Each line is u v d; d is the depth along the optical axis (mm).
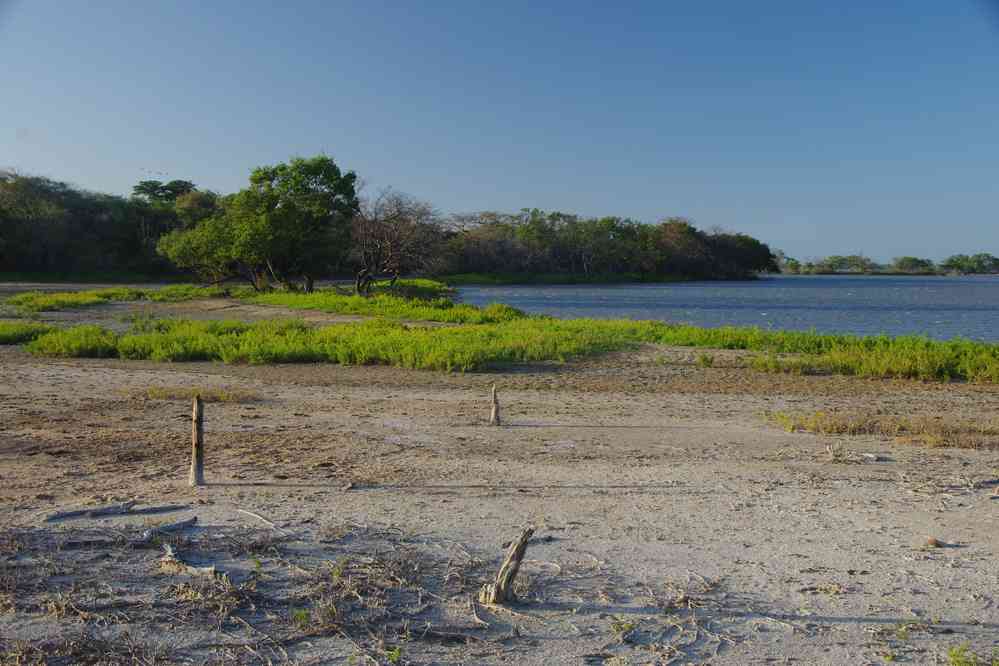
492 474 7664
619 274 114250
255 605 4449
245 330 23688
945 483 7395
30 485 6961
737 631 4238
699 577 4977
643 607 4531
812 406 12625
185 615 4293
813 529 5988
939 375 16125
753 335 21172
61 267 80062
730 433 10172
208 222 48812
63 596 4449
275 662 3850
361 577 4820
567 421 10961
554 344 19188
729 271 134750
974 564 5238
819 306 52812
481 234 104812
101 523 5801
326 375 15695
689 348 20422
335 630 4180
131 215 87875
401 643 4074
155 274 83438
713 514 6367
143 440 9203
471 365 16484
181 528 5703
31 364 16734
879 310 48219
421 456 8492
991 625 4312
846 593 4738
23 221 76562
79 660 3795
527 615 4406
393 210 47969
